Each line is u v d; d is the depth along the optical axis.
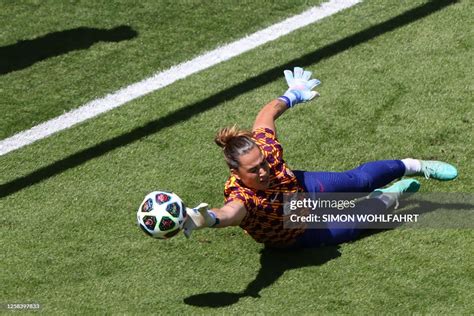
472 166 23.06
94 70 28.91
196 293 19.44
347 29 29.80
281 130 24.86
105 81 28.31
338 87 26.66
